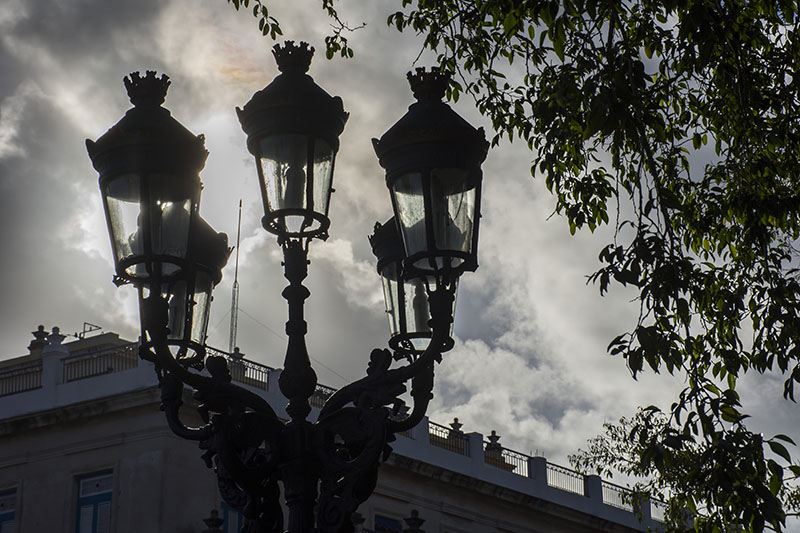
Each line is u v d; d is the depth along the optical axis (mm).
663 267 10281
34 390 41875
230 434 8695
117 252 8828
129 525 38688
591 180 13344
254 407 8898
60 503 40125
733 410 9711
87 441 40281
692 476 9852
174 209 8852
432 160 8867
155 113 9047
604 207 13297
